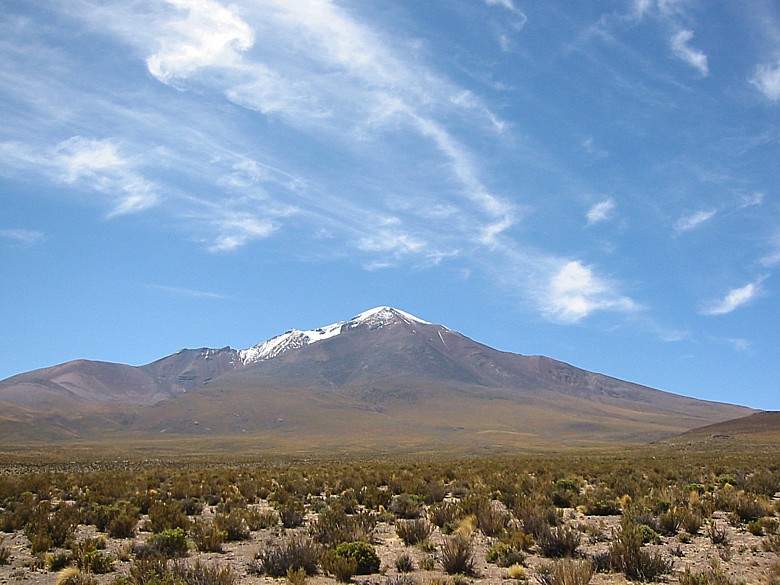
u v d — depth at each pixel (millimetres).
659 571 14578
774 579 13398
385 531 21266
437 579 13805
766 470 40531
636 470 41625
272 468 57375
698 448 103625
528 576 14609
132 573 14328
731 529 20250
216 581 13398
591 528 19812
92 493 31625
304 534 20500
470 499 23891
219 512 26297
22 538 20156
